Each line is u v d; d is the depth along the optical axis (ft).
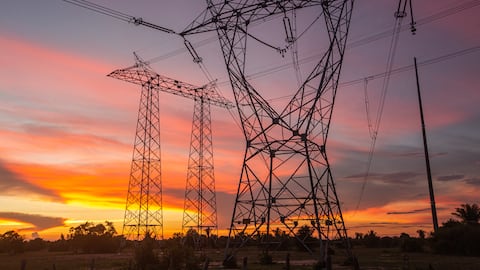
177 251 148.77
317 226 134.41
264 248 203.51
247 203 145.69
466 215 310.24
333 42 136.46
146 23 145.18
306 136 141.49
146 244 156.46
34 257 307.99
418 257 215.92
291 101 144.25
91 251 402.93
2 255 374.43
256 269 140.26
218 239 381.19
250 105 147.23
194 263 143.13
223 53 146.00
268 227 167.02
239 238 146.92
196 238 337.11
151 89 291.38
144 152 284.82
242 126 148.87
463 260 184.96
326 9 134.82
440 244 251.60
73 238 438.40
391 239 423.23
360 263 167.22
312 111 141.38
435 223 207.82
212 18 143.02
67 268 171.53
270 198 141.59
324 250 144.46
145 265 150.71
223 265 144.36
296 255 237.66
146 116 289.53
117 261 215.31
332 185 142.41
